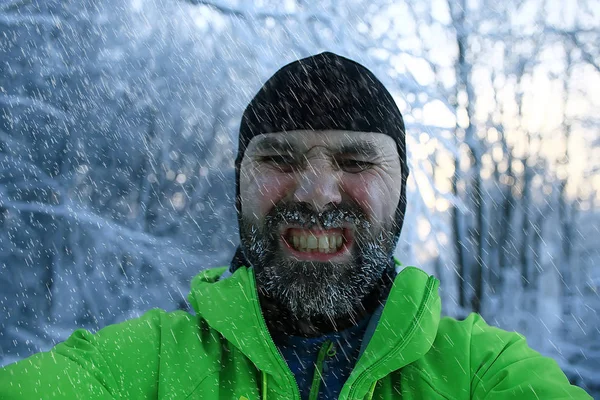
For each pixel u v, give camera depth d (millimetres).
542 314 2918
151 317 500
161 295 2189
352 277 458
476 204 2820
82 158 2381
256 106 521
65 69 2361
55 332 2055
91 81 2410
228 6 2154
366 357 435
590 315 2951
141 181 2521
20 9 2293
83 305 2133
